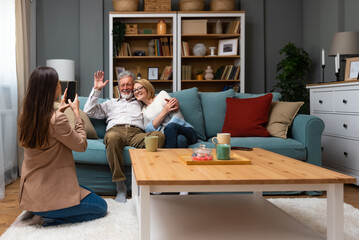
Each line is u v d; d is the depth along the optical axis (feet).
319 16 15.90
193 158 5.59
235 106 10.44
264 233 4.86
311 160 8.97
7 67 10.47
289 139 9.29
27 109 5.59
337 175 4.60
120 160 8.32
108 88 17.07
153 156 6.32
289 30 17.84
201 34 16.31
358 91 9.58
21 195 6.12
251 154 6.63
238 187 4.51
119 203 7.85
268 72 17.84
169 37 16.53
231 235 4.79
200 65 17.06
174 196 6.83
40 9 16.93
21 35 11.38
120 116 9.66
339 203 4.50
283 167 5.22
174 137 8.57
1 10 10.16
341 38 11.85
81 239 5.61
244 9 17.53
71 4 17.04
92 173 8.86
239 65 16.52
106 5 17.15
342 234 4.48
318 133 9.00
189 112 10.56
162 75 16.62
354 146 9.78
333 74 14.58
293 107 9.81
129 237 5.74
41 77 5.61
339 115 10.52
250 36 17.62
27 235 5.77
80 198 6.28
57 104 9.62
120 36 16.03
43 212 6.02
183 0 16.16
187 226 5.12
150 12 15.90
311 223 6.42
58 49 17.04
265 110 10.02
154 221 5.33
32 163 5.98
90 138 9.68
